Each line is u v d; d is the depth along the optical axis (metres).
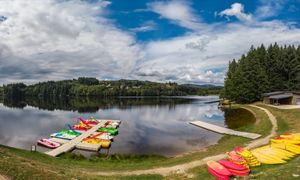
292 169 14.92
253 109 55.16
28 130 43.53
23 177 12.55
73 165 20.38
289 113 40.16
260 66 71.56
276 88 70.75
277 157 19.31
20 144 33.12
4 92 187.62
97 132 39.16
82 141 32.25
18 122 52.84
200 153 25.50
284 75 72.06
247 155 19.08
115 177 17.28
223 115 59.03
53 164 19.05
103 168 19.98
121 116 63.84
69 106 96.56
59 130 43.53
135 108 87.00
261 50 78.56
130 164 22.27
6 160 15.02
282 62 71.19
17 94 192.12
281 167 16.33
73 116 63.69
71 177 14.64
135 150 29.41
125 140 35.22
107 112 73.88
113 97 179.12
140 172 18.67
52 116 63.50
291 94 57.91
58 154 26.00
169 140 34.72
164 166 20.22
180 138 35.84
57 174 14.62
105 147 30.69
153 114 68.12
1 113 71.06
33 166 15.43
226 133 35.66
